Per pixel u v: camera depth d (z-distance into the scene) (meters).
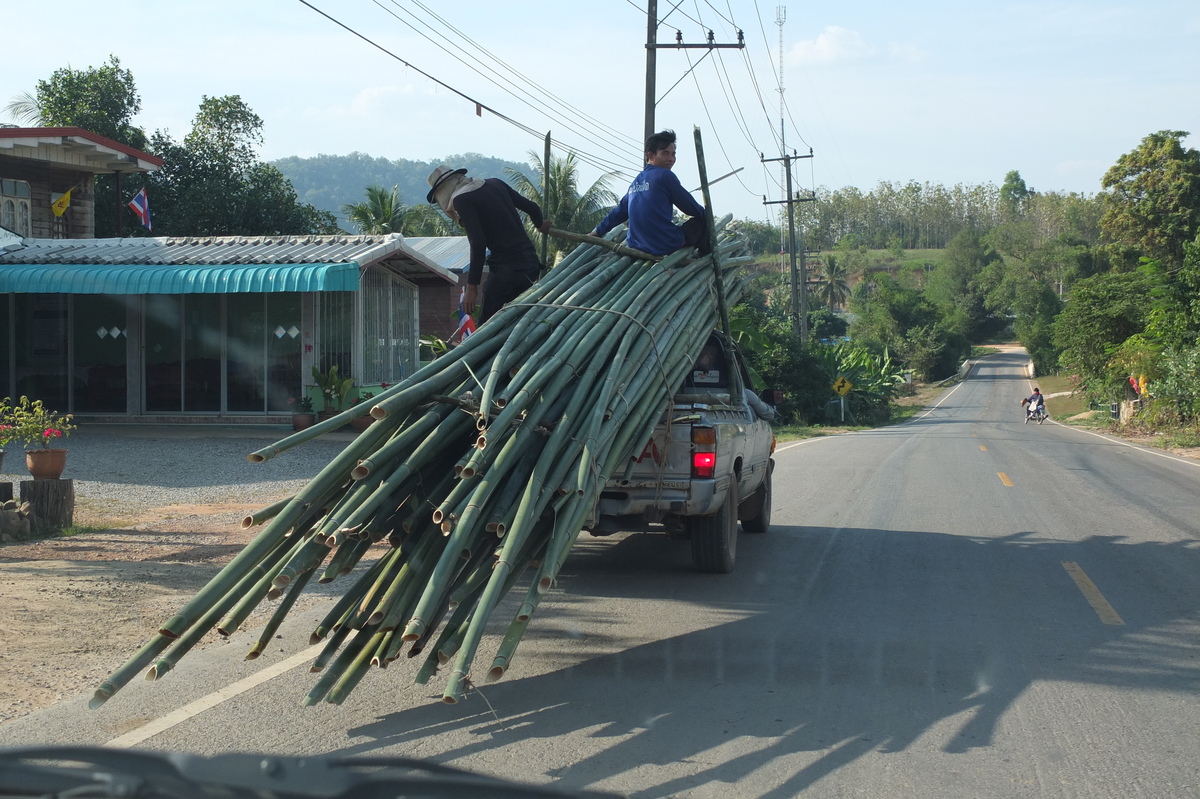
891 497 12.80
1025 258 100.38
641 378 5.92
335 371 17.47
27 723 4.23
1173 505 12.16
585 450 5.02
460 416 5.05
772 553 8.71
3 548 8.25
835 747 4.07
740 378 8.37
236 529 9.38
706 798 3.55
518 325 5.64
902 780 3.74
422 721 4.34
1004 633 5.95
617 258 7.05
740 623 6.20
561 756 3.94
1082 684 4.94
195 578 7.28
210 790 1.86
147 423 18.36
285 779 1.91
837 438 27.52
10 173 20.48
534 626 6.12
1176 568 8.02
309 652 5.46
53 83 32.81
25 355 18.58
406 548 4.70
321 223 37.75
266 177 35.00
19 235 19.33
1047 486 14.27
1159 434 28.98
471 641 4.04
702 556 7.60
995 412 50.28
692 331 6.95
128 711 4.42
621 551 8.80
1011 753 4.02
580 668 5.21
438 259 26.22
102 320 18.50
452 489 4.88
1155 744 4.13
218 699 4.61
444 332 25.14
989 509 11.66
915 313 86.06
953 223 168.88
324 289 16.00
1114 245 55.09
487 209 6.84
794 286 41.47
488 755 3.94
